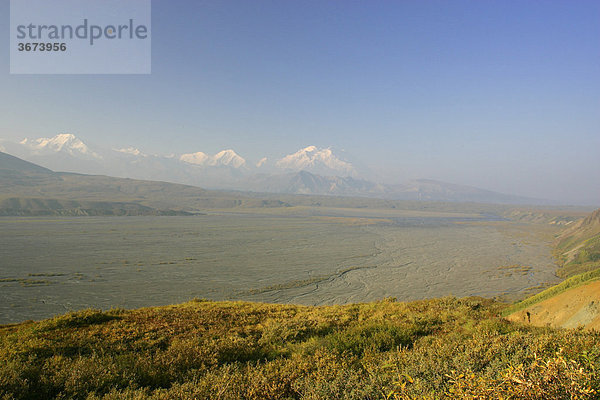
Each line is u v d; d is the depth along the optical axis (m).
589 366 4.77
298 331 13.88
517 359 5.96
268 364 8.32
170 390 6.61
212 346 10.52
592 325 13.17
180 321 16.58
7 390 6.84
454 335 10.75
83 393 7.05
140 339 13.28
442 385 5.33
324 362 7.96
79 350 10.86
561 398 4.09
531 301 18.36
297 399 6.45
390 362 7.20
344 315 18.00
